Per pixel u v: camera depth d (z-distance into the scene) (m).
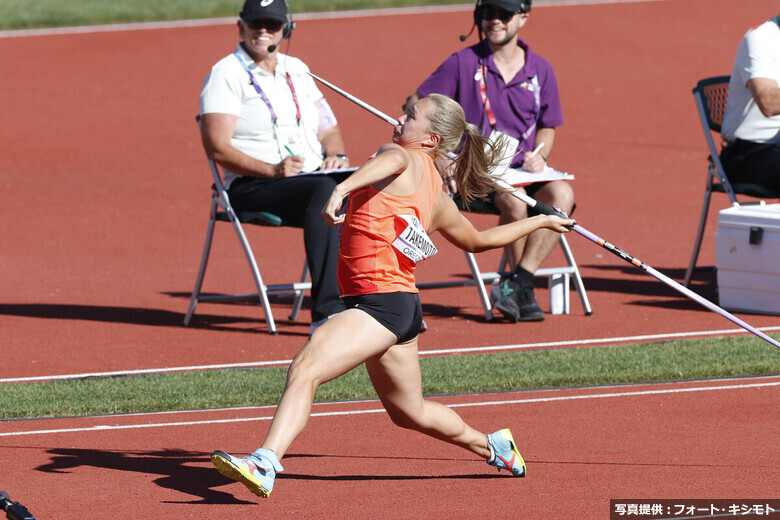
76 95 74.81
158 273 40.62
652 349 29.61
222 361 29.62
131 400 25.80
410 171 18.98
